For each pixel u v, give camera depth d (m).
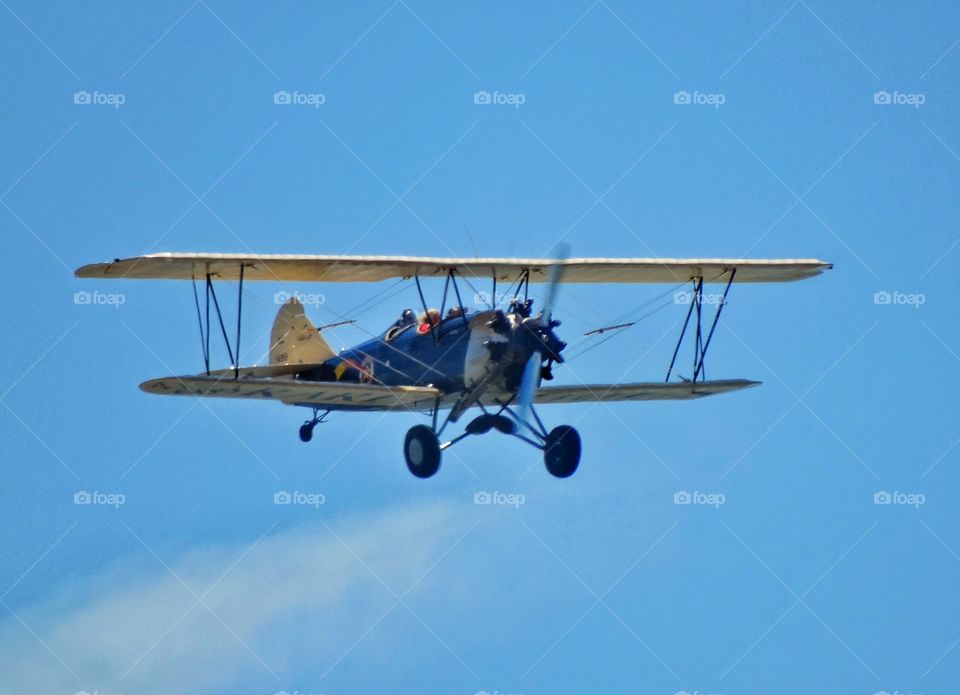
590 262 58.97
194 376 53.69
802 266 61.47
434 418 58.19
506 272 58.97
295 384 54.44
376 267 56.59
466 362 56.25
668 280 63.56
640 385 61.66
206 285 56.50
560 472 58.06
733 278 62.59
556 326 55.91
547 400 64.06
